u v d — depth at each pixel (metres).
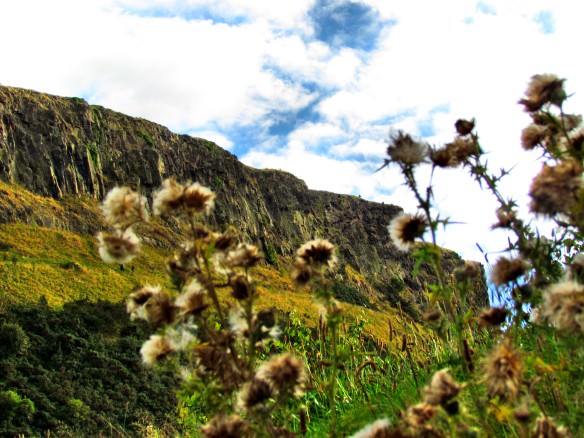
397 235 2.19
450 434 1.78
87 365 59.50
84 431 45.22
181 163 161.75
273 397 2.29
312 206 188.62
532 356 2.06
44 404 47.25
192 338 2.27
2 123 131.25
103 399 49.72
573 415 1.94
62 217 123.12
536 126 2.52
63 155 137.25
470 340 3.34
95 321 74.19
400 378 4.36
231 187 166.38
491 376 1.79
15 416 43.75
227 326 2.32
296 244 170.75
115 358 63.62
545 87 2.39
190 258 2.30
